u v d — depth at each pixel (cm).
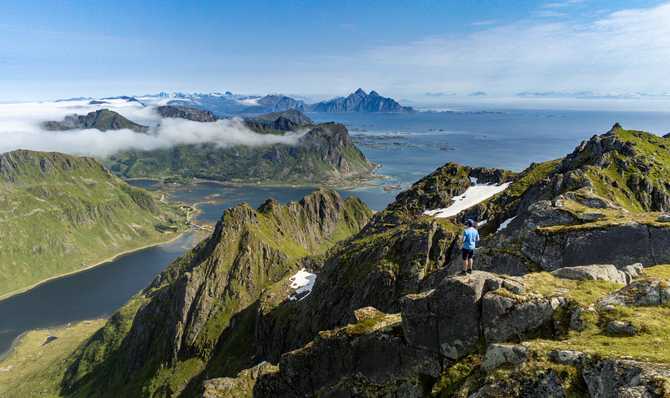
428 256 11419
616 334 2817
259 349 15538
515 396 2773
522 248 4909
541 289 3459
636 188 11775
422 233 11819
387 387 4062
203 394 8781
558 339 3055
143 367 19912
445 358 3700
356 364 4416
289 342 13800
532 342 3002
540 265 4653
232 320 19812
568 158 14325
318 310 13338
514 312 3359
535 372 2761
